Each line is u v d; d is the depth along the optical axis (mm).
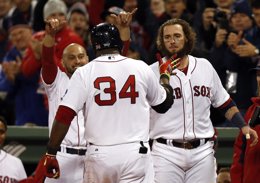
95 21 37438
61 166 25891
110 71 22188
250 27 33375
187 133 24297
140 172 22047
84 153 26062
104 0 37406
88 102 22141
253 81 32188
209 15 33906
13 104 35969
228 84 32375
